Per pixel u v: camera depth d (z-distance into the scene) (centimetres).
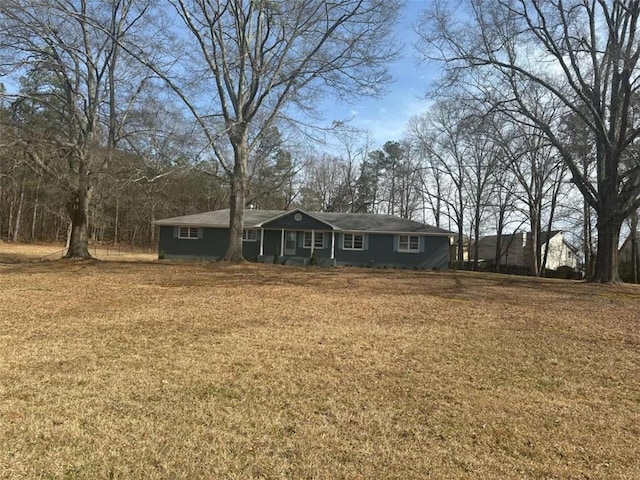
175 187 3166
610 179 1853
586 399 493
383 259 2902
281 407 437
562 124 2227
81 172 2081
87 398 439
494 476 324
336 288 1424
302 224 2858
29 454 327
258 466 324
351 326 838
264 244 2928
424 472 327
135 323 804
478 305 1160
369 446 362
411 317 954
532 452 362
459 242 4194
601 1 1844
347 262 2909
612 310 1152
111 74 2153
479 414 438
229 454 340
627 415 448
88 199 2223
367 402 458
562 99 1798
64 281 1384
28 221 5644
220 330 767
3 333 701
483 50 1836
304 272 1919
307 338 727
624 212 1844
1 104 1866
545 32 1800
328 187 5169
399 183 5194
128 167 1992
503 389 515
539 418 433
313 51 1992
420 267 2883
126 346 643
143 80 2206
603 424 423
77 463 318
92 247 4912
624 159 2008
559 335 820
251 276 1678
